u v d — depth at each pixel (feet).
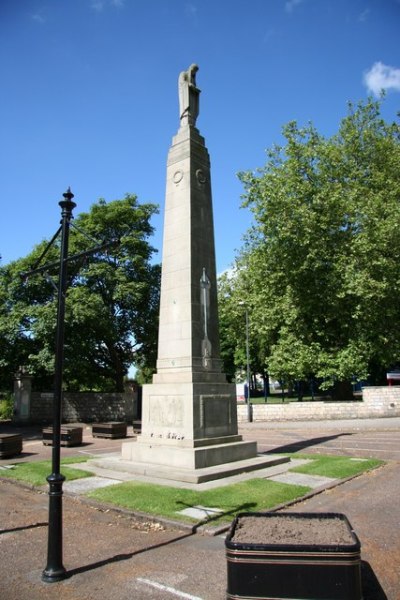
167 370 43.39
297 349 91.09
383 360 91.56
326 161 93.50
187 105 48.42
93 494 32.50
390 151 96.02
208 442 40.50
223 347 176.45
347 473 38.96
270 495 31.37
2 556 22.20
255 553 14.42
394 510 28.73
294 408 96.12
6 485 39.04
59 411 20.71
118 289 106.01
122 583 18.90
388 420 84.74
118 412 111.86
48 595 17.95
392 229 82.48
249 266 109.09
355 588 13.94
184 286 43.68
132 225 115.14
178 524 25.86
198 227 45.47
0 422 111.86
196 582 18.86
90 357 112.78
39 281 101.96
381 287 81.35
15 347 103.35
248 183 98.07
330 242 89.30
